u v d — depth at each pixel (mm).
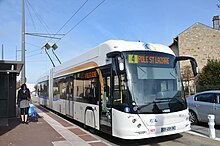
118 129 7844
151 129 7598
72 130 10664
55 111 17797
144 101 7746
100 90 9352
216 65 28875
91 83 10281
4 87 13297
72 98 12859
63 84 15062
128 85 7773
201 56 35094
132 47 8398
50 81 20031
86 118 10617
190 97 11883
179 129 8141
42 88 25156
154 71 8289
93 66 10195
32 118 14797
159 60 8516
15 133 9992
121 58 7664
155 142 8500
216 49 34969
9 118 14969
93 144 8062
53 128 11172
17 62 12016
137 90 7801
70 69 13594
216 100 10633
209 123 9078
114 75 8375
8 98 14336
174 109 8117
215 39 35062
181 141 8516
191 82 31328
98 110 9430
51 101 19188
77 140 8656
